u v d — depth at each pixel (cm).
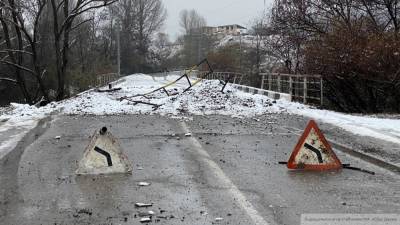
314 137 883
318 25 2736
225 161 945
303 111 1822
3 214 628
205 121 1566
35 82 5000
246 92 2831
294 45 2922
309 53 2255
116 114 1794
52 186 762
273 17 2986
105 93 3183
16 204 670
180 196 704
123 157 850
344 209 643
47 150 1069
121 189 742
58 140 1206
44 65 4994
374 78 1973
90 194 716
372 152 1033
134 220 600
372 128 1356
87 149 844
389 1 2431
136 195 709
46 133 1327
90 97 2638
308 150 880
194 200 684
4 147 1105
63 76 3362
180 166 900
